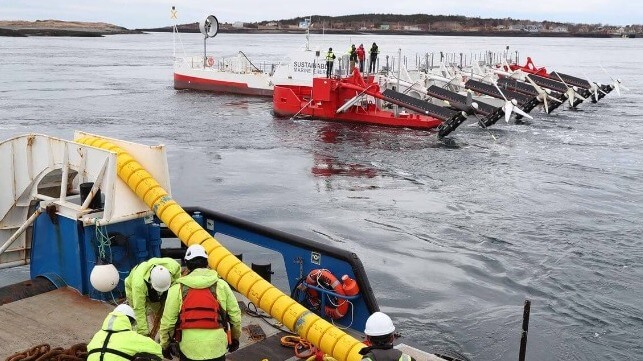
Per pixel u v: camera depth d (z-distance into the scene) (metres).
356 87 39.09
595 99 51.81
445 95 38.81
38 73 80.88
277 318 7.31
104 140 9.20
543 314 12.57
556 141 34.50
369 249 16.70
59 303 8.32
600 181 24.98
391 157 30.20
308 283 8.38
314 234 18.11
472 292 13.73
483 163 28.69
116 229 8.46
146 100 52.44
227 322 5.95
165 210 8.32
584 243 17.08
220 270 7.84
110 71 86.44
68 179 9.85
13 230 9.53
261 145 33.25
